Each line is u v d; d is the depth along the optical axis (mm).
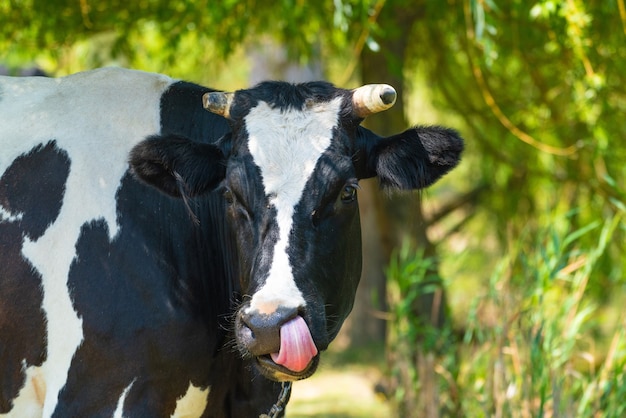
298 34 17375
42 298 10008
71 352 9906
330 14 17859
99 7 17000
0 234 10156
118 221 10133
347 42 17438
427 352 16469
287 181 9312
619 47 16734
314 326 8984
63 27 17031
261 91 9883
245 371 10625
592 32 16391
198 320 10180
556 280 15609
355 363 25875
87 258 10008
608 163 19578
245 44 21531
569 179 21281
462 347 16359
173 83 11102
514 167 22594
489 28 13844
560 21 15250
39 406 10289
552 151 17172
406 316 16484
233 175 9539
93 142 10445
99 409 9906
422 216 19031
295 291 8922
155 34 19672
